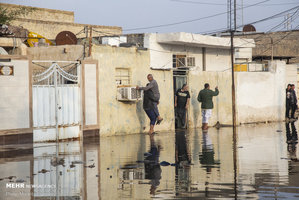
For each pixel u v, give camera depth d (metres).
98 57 17.45
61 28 32.94
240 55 30.56
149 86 17.91
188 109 21.75
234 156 11.96
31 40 21.55
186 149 13.48
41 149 13.51
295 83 30.52
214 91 22.69
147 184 8.41
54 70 15.68
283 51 38.25
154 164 10.70
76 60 17.05
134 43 21.73
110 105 17.91
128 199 7.27
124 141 15.84
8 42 18.45
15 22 29.34
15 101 14.44
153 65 23.14
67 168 10.16
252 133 18.88
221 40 25.72
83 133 16.70
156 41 23.30
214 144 14.77
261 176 9.14
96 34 35.31
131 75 19.08
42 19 32.38
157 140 16.14
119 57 18.42
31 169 10.05
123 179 8.91
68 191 7.89
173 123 20.97
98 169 10.02
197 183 8.47
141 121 19.36
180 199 7.25
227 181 8.65
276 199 7.23
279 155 12.15
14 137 14.48
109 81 17.91
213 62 27.30
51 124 15.53
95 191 7.86
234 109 22.06
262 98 26.34
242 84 24.98
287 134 18.36
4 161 11.16
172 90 20.95
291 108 28.50
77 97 16.48
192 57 25.50
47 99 15.41
